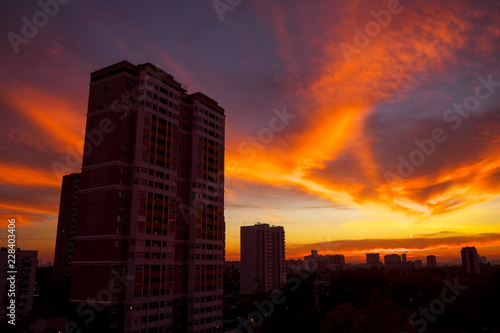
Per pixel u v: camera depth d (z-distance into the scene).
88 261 69.25
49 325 84.44
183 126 90.44
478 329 91.75
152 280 70.88
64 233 129.00
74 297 69.12
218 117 97.81
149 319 69.00
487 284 95.75
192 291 80.88
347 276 125.94
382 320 51.22
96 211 71.06
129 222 70.19
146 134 74.88
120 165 71.62
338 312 52.34
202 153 90.56
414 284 114.44
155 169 75.56
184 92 93.31
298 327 93.38
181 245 83.94
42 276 139.12
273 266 199.25
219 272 89.12
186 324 79.75
